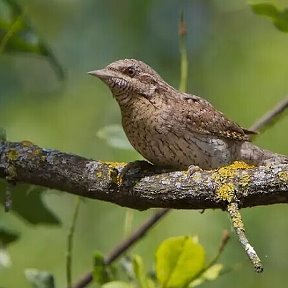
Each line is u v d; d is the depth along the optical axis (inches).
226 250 481.1
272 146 519.5
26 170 324.8
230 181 285.6
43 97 576.7
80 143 553.3
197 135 343.6
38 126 558.6
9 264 354.6
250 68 560.7
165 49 578.2
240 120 541.0
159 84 346.6
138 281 315.3
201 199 292.2
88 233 512.7
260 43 573.3
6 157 327.6
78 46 586.2
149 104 340.2
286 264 499.5
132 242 358.0
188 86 569.6
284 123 521.7
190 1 587.8
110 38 582.2
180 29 369.4
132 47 578.2
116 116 564.7
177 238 306.3
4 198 360.2
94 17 586.2
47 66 584.7
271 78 551.8
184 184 295.4
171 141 338.3
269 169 282.0
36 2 596.4
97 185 315.3
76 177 318.7
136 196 307.4
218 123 346.9
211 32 586.2
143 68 346.6
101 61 582.9
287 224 503.5
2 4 369.4
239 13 588.4
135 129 341.4
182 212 485.7
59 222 364.2
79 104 572.7
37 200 358.6
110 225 509.7
